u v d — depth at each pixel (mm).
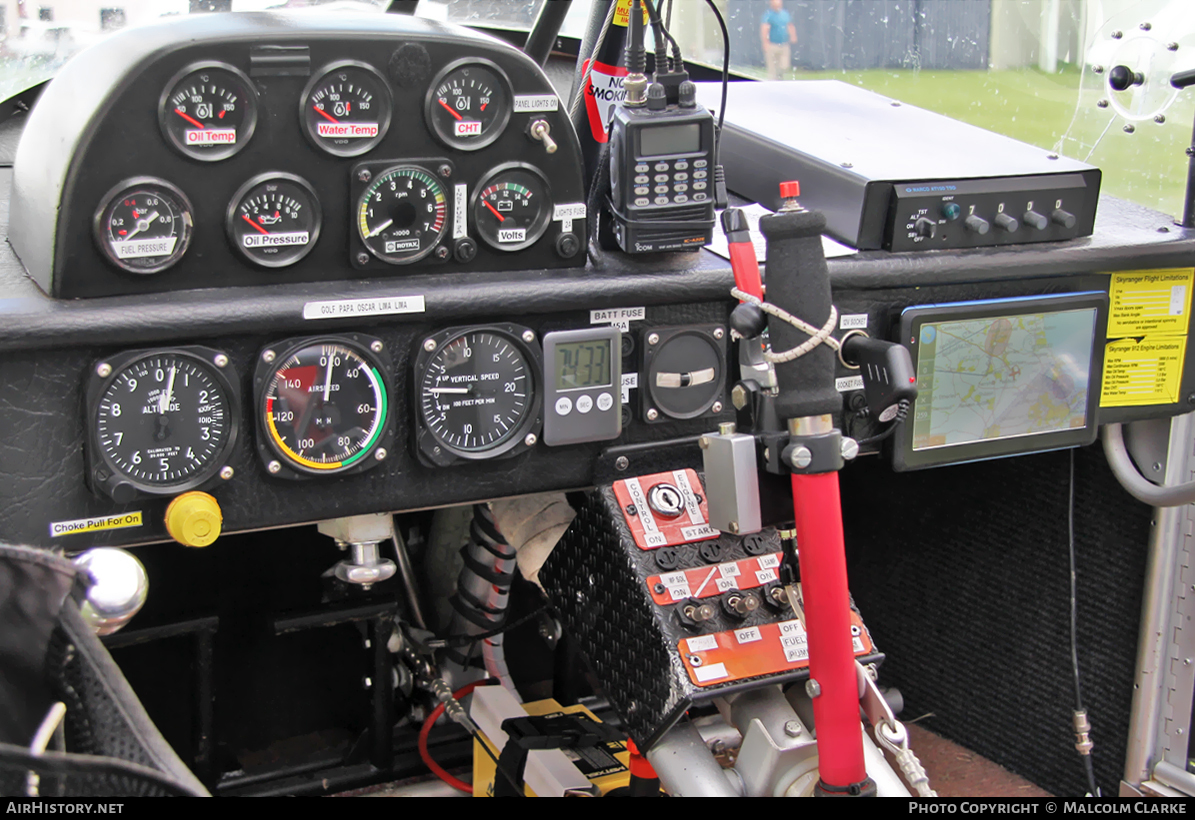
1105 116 2000
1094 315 1681
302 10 1468
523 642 2219
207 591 1957
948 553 2154
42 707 703
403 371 1436
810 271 1141
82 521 1311
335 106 1354
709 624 1412
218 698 1979
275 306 1329
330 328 1372
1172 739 1854
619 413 1536
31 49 1923
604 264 1548
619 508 1498
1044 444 1716
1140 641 1854
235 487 1389
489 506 1812
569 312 1486
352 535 1547
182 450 1339
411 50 1366
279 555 1995
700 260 1584
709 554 1478
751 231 1698
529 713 1916
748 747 1384
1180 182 1897
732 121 1939
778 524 1407
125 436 1306
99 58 1346
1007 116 2172
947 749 2205
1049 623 1992
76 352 1264
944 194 1627
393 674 1927
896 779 1321
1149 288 1725
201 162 1312
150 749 694
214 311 1302
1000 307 1622
